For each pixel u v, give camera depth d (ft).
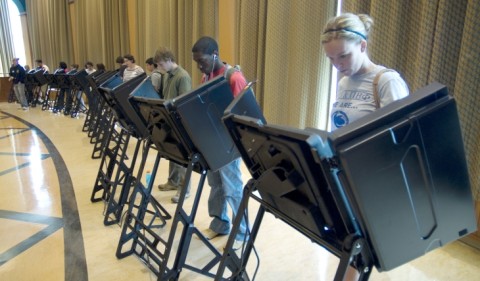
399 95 3.70
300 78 10.56
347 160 2.25
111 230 8.09
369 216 2.42
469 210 2.75
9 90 33.88
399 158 2.34
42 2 35.99
